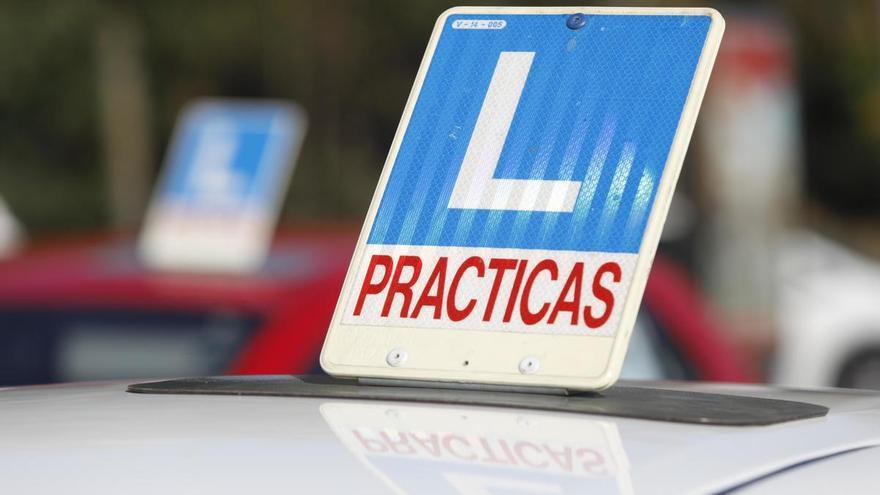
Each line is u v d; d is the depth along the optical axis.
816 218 112.69
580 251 6.23
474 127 6.73
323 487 4.44
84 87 70.81
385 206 6.72
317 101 76.69
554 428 5.22
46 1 69.75
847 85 107.62
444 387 6.31
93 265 16.45
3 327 14.91
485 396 5.96
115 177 70.00
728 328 41.53
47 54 70.06
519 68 6.80
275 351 13.87
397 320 6.46
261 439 5.00
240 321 14.34
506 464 4.68
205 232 16.95
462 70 6.91
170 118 73.88
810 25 102.62
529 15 6.92
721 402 6.04
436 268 6.48
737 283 42.16
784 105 43.94
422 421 5.34
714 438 5.11
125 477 4.61
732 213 42.75
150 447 4.91
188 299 14.77
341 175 75.69
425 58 7.02
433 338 6.36
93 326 14.76
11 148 72.00
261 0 73.69
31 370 14.59
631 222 6.20
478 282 6.37
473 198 6.55
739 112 43.12
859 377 40.78
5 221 20.55
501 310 6.28
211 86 75.00
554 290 6.21
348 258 16.05
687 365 16.77
